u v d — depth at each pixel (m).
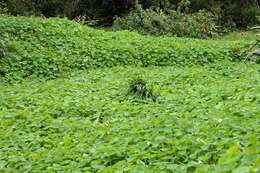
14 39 15.48
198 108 7.65
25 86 12.05
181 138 5.60
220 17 26.20
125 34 17.62
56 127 7.77
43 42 15.58
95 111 8.70
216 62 15.21
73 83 11.58
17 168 5.93
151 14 22.80
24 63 13.84
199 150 5.05
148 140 5.84
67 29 16.86
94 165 5.35
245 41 17.88
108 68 14.08
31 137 7.35
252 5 27.44
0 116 8.84
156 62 14.98
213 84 10.20
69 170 5.34
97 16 26.09
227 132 5.50
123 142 5.97
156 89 9.98
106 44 15.90
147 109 8.19
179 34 22.38
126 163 5.12
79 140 6.69
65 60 14.45
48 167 5.49
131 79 11.36
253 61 14.95
